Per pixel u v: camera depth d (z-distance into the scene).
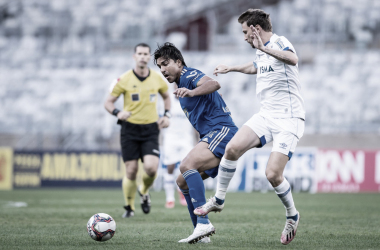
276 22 75.12
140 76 26.47
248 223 23.55
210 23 76.12
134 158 26.36
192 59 68.56
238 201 38.94
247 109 62.84
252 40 16.67
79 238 17.73
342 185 50.59
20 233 19.28
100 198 41.47
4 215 27.06
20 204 35.16
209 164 16.53
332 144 57.03
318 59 67.62
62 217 26.20
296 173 51.12
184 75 16.75
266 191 51.09
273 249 15.19
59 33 78.31
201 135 17.20
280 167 15.80
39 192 49.22
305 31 74.25
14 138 60.94
